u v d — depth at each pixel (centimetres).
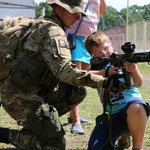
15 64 333
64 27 358
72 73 316
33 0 1193
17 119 351
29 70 328
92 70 358
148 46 2884
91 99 810
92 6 524
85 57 521
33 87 340
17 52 335
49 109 337
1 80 343
